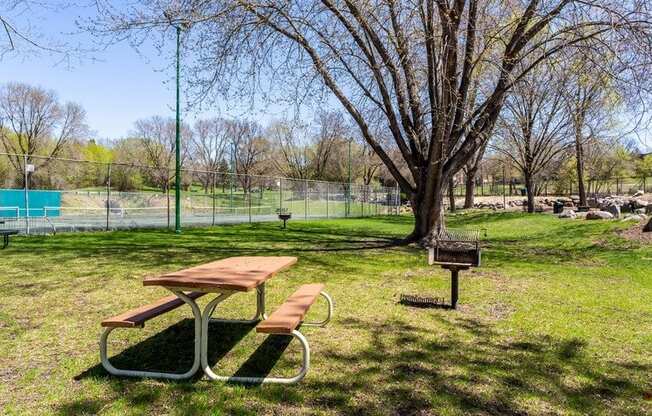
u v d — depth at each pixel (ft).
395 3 35.70
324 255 36.68
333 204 112.88
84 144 180.75
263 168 222.89
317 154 213.66
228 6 36.99
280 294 21.83
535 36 42.63
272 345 14.44
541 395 10.89
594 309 19.56
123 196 85.20
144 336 15.25
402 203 173.78
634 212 67.10
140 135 200.03
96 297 20.71
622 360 13.37
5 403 10.16
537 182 150.82
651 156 166.71
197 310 11.67
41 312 18.13
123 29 34.50
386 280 26.00
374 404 10.27
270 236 54.08
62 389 10.94
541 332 16.14
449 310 19.22
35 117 162.09
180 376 11.61
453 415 9.81
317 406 10.14
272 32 38.81
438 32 39.17
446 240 19.84
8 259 31.71
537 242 48.91
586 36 34.71
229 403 10.21
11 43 24.25
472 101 44.32
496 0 37.47
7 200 76.07
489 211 108.58
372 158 193.88
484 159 133.49
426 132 43.50
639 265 31.58
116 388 11.00
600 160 139.85
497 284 25.17
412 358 13.32
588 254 38.22
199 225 70.79
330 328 16.35
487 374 12.15
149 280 11.36
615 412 10.08
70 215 79.97
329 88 40.60
